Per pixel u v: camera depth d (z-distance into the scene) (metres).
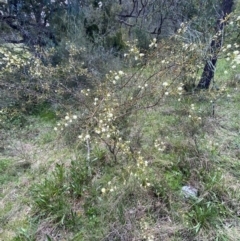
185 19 7.00
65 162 3.37
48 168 3.37
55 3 5.89
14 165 3.49
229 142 3.55
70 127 3.68
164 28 8.38
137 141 3.31
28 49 5.32
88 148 3.23
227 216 2.44
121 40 6.70
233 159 3.21
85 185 2.85
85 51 5.30
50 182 2.81
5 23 5.69
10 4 5.68
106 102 2.88
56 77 4.71
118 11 7.40
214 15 6.50
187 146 3.33
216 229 2.31
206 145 3.43
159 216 2.49
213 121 4.02
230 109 4.40
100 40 6.14
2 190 3.10
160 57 3.59
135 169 2.59
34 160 3.57
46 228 2.45
